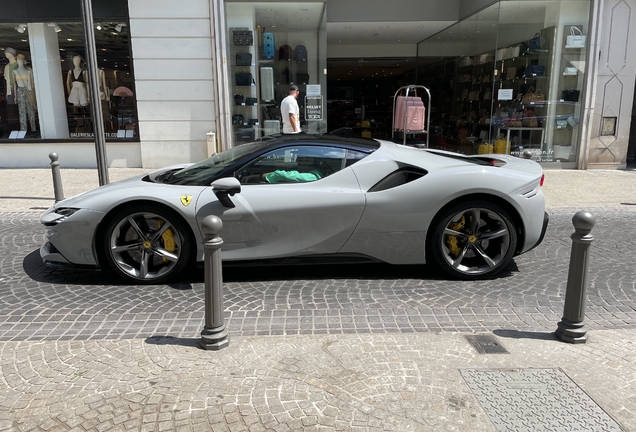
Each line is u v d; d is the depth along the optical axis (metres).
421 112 9.50
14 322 3.55
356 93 23.14
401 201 4.23
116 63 11.36
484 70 12.37
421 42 17.14
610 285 4.37
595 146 11.70
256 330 3.42
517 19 11.51
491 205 4.26
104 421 2.39
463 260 4.54
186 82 11.24
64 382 2.73
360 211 4.22
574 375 2.79
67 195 8.52
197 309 3.79
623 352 3.06
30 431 2.32
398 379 2.74
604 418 2.41
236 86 11.56
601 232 6.25
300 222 4.21
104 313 3.71
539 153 12.12
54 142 11.76
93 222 4.14
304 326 3.48
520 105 11.98
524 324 3.52
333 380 2.73
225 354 3.03
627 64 11.34
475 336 3.28
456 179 4.22
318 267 4.82
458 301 3.95
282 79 11.74
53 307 3.83
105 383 2.71
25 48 11.63
